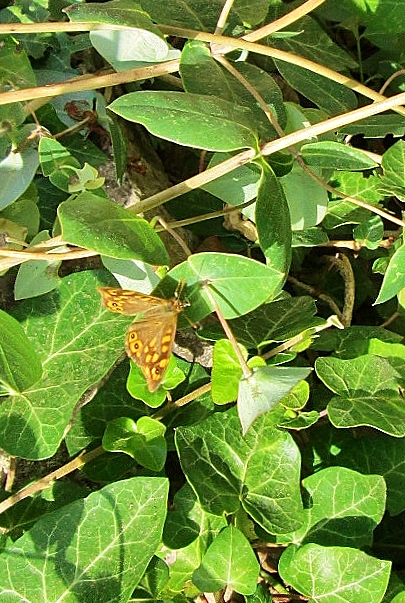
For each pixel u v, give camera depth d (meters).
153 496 0.34
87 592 0.34
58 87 0.34
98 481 0.37
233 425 0.37
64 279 0.37
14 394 0.35
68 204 0.31
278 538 0.37
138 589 0.36
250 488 0.36
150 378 0.31
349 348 0.39
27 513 0.37
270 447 0.37
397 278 0.36
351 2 0.40
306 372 0.33
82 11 0.33
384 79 0.43
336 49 0.41
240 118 0.33
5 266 0.35
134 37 0.35
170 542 0.36
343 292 0.43
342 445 0.39
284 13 0.41
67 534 0.34
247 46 0.34
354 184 0.41
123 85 0.41
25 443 0.35
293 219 0.38
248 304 0.33
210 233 0.42
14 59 0.37
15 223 0.36
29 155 0.36
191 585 0.37
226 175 0.36
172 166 0.43
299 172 0.38
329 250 0.43
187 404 0.38
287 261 0.33
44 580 0.34
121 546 0.34
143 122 0.31
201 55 0.35
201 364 0.40
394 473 0.38
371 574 0.35
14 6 0.40
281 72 0.39
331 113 0.39
